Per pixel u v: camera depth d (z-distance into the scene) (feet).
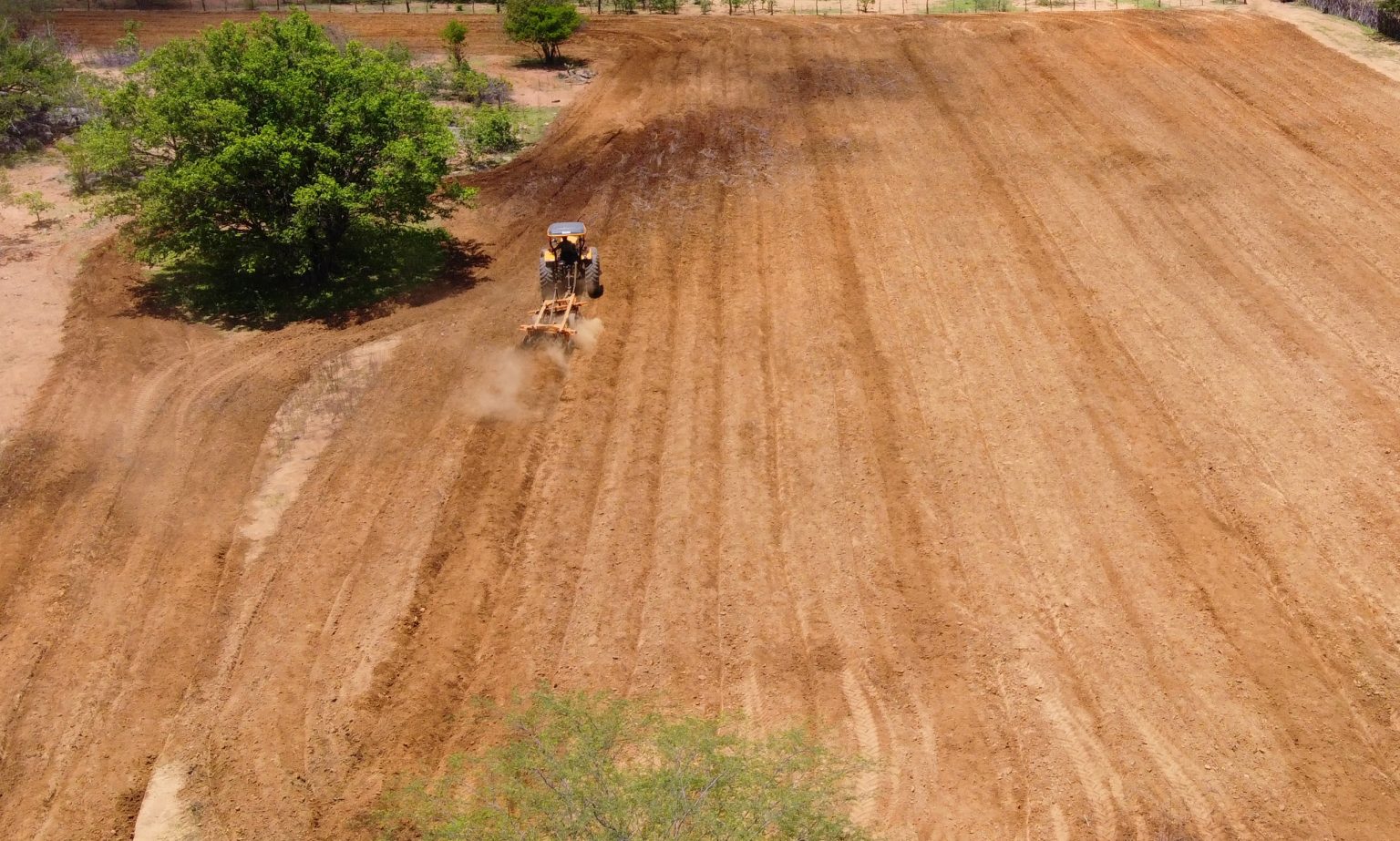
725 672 48.80
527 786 38.58
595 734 39.96
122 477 60.34
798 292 78.54
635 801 35.58
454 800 40.81
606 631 50.75
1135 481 59.82
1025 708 47.09
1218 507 57.98
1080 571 54.08
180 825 41.98
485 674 48.62
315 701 47.06
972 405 66.08
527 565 54.80
